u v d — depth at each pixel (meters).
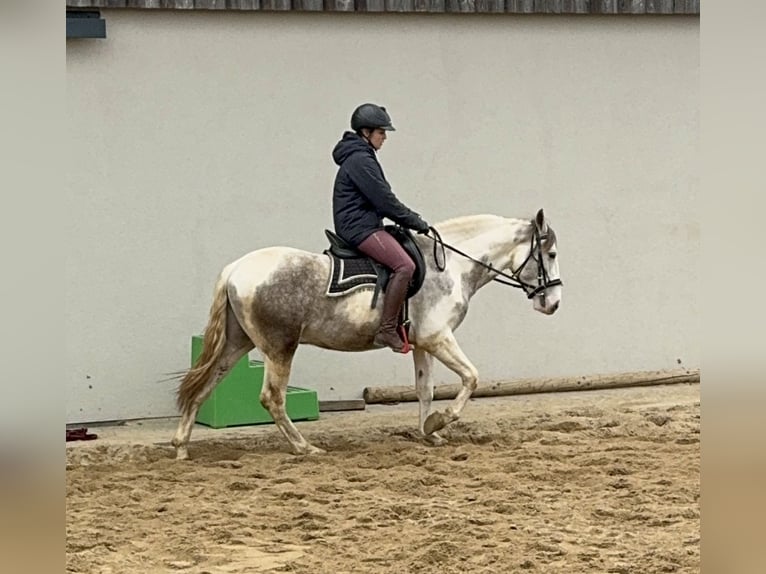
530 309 11.91
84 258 10.51
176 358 10.79
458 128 11.68
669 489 7.57
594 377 11.95
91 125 10.51
